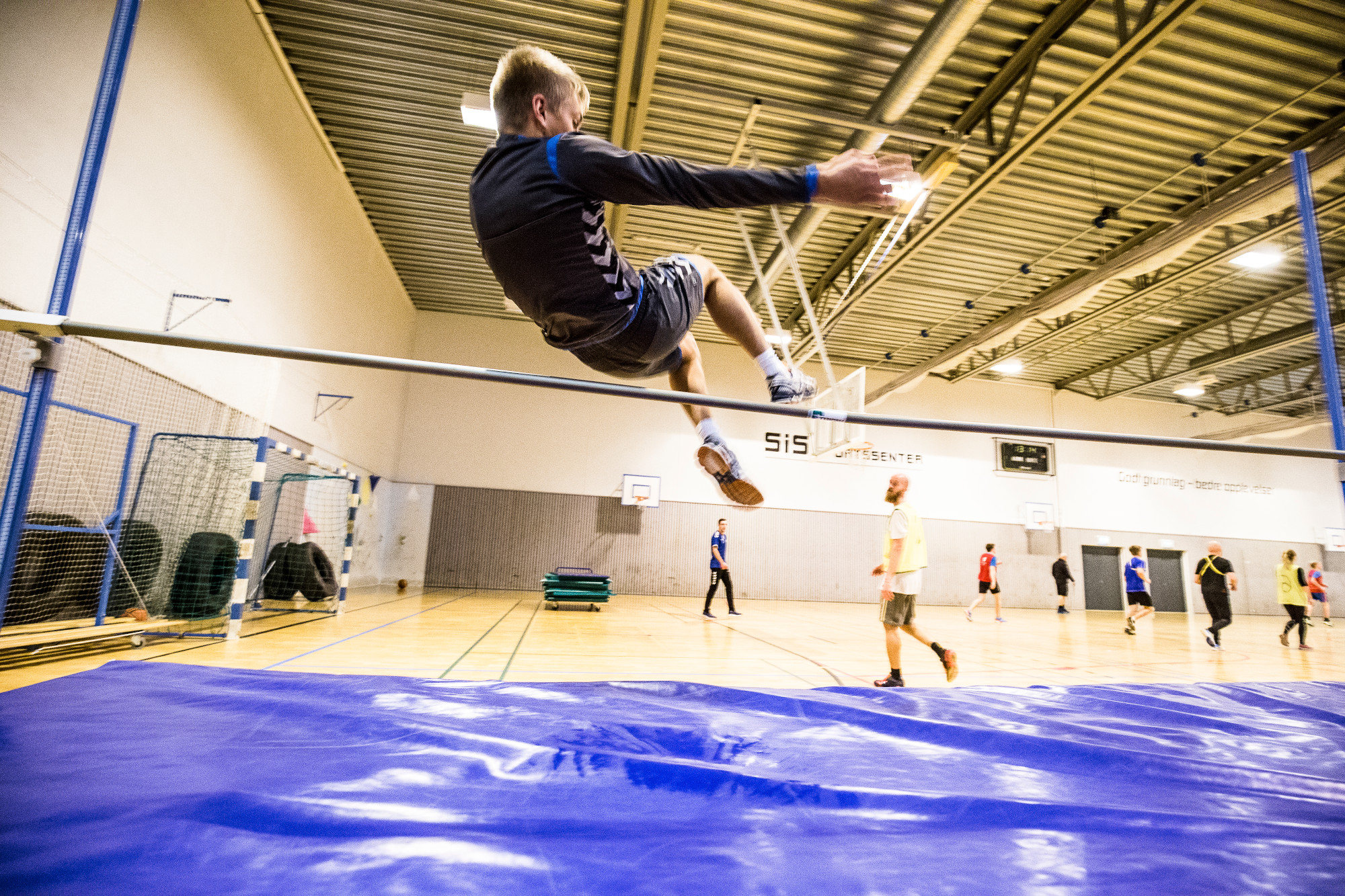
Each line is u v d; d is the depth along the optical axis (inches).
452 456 519.2
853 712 87.7
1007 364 552.4
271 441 208.1
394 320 465.7
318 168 315.9
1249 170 311.9
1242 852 45.9
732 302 62.6
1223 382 605.9
